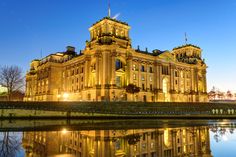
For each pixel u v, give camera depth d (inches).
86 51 4060.0
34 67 6240.2
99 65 3791.8
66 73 4970.5
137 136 1128.2
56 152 779.4
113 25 4033.0
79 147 868.0
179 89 4913.9
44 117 2385.6
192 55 5477.4
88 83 3993.6
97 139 1041.5
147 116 2541.8
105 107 2704.2
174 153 791.1
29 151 799.1
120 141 989.8
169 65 4771.2
